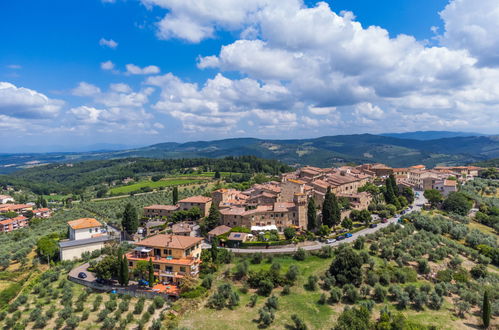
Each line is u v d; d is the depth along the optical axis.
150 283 88.50
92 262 108.25
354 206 149.75
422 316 77.19
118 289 88.75
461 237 124.94
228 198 170.00
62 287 93.50
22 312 80.69
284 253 108.88
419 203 173.88
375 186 185.25
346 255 94.06
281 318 77.38
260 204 150.62
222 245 118.06
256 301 84.56
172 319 74.50
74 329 71.44
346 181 179.88
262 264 103.38
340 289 85.75
